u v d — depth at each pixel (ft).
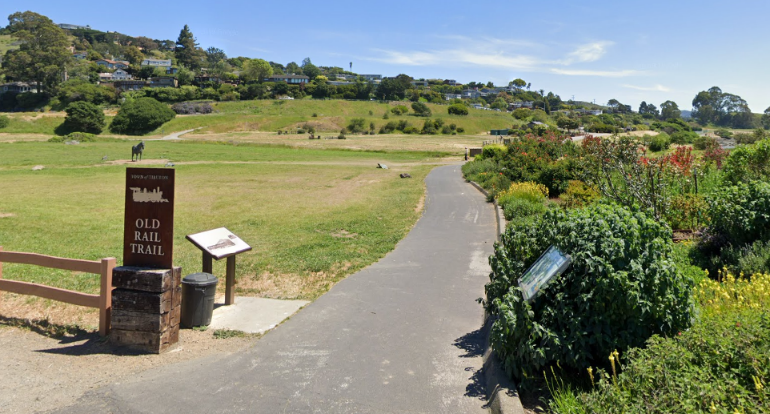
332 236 47.14
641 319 14.52
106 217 62.54
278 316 24.68
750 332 12.62
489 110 615.98
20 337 22.94
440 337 21.30
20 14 474.90
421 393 16.40
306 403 15.93
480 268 33.12
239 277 32.76
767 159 41.65
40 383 17.75
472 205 63.41
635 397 11.98
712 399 10.75
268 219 59.16
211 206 71.61
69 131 371.56
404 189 86.69
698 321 15.05
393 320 23.53
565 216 18.11
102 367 19.11
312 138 328.08
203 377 17.99
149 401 16.24
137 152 151.84
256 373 18.25
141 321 20.61
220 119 442.09
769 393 10.68
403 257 36.73
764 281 19.40
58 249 43.37
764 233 27.99
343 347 20.48
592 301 14.87
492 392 15.80
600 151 41.50
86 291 30.45
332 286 29.76
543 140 87.56
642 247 15.52
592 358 14.62
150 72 595.88
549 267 15.20
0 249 25.76
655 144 118.52
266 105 513.86
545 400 14.62
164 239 21.13
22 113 394.52
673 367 12.23
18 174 114.21
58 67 463.01
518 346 15.37
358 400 16.06
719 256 28.86
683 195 42.14
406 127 457.27
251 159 169.99
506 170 74.28
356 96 614.34
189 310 23.15
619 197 37.96
